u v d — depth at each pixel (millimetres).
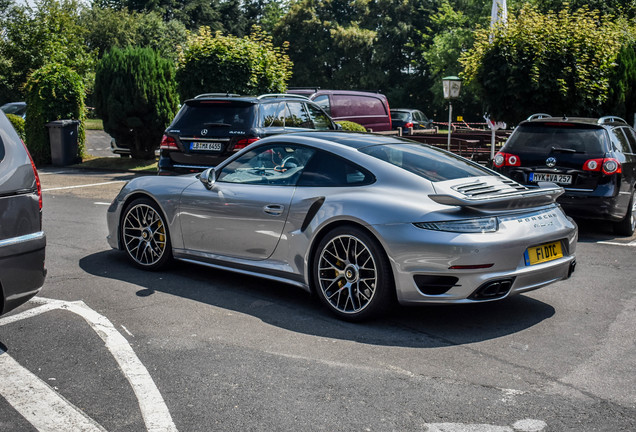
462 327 4402
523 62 12398
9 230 3605
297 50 54312
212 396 3240
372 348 3965
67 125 17516
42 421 2953
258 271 5090
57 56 18953
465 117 48656
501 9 14016
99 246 6898
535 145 8180
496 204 4180
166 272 5793
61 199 10969
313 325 4398
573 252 4750
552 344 4086
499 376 3551
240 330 4262
